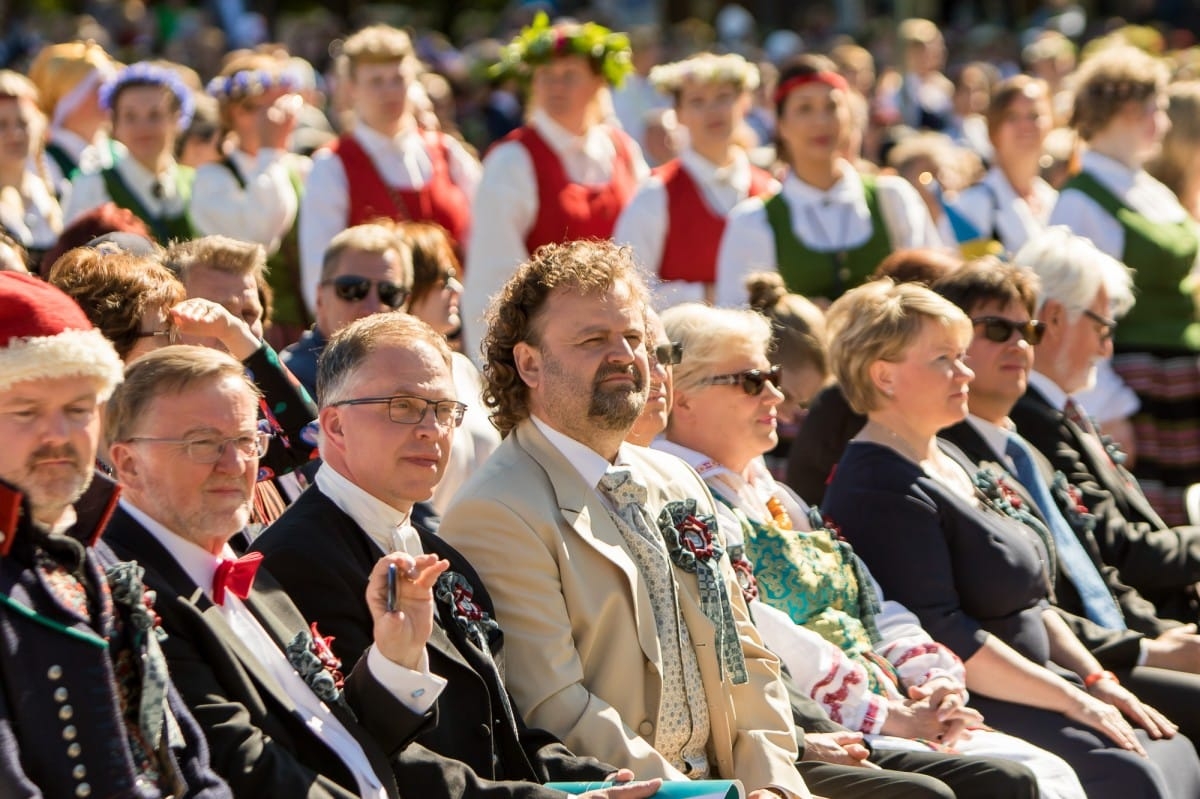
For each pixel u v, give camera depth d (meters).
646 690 8.71
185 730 6.72
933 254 13.23
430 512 10.66
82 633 6.23
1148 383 16.28
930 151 19.89
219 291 10.34
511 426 9.19
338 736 7.48
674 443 10.62
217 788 6.65
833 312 12.59
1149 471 16.36
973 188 19.80
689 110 17.23
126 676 6.56
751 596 9.82
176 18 45.47
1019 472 12.27
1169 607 13.20
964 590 10.97
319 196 17.09
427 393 8.23
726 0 54.69
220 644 7.15
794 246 16.33
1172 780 10.65
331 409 8.30
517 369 9.04
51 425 6.43
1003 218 19.45
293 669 7.56
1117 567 12.80
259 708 7.21
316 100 31.28
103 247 10.05
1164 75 16.81
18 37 42.03
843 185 16.56
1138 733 10.95
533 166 16.97
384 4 54.06
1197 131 17.72
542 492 8.79
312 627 7.75
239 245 10.53
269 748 7.06
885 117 33.44
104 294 9.03
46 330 6.43
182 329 9.23
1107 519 12.82
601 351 8.80
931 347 10.98
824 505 11.38
